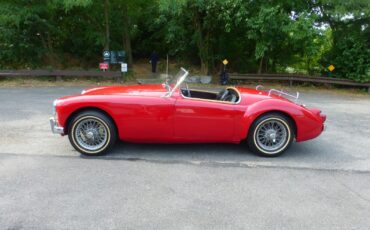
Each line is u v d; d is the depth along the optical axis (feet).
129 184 12.71
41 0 51.13
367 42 51.55
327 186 13.14
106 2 55.42
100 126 15.60
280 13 47.52
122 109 15.29
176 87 15.94
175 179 13.32
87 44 65.21
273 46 51.47
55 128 15.52
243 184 13.05
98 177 13.29
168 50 73.31
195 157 16.03
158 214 10.57
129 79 55.47
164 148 17.22
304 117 16.01
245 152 16.97
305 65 62.44
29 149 16.44
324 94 45.01
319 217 10.73
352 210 11.27
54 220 10.06
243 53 65.16
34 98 32.40
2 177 13.02
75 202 11.19
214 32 59.21
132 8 61.11
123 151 16.55
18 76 50.42
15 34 53.11
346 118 27.14
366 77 48.01
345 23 52.75
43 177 13.12
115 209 10.80
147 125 15.53
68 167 14.25
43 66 57.72
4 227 9.62
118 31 64.08
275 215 10.75
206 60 60.80
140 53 77.00
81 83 49.03
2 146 16.79
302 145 18.75
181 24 58.23
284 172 14.46
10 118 22.97
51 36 61.72
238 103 15.99
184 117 15.53
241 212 10.86
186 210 10.88
